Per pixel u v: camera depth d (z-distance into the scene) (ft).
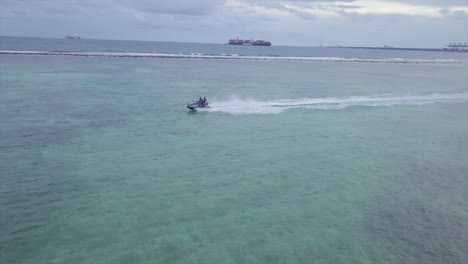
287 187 80.38
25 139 104.01
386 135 125.70
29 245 56.03
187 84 226.79
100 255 54.24
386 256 56.80
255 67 384.27
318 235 62.03
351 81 279.69
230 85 228.84
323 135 122.21
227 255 55.62
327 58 634.84
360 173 90.02
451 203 75.36
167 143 107.04
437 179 87.81
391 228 64.95
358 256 56.59
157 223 63.72
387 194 78.69
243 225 64.23
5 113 131.03
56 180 78.79
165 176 83.61
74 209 67.15
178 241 58.65
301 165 93.81
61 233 59.47
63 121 124.57
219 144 107.96
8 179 78.02
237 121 136.46
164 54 518.37
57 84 200.34
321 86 240.73
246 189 78.54
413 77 331.57
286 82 255.09
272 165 92.99
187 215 66.85
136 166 88.63
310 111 159.43
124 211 67.26
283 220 66.44
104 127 120.37
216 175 85.30
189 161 93.45
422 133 130.41
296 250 57.57
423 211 71.56
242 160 95.71
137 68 313.73
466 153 108.37
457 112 170.71
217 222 64.90
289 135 120.47
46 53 400.06
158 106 156.25
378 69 422.82
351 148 109.60
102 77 240.73
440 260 56.13
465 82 297.12
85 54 421.59
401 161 99.71
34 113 133.08
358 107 173.47
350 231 63.57
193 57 494.59
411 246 59.57
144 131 118.21
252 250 57.16
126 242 57.82
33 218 63.46
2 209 65.82
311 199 75.15
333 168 92.73
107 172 84.28
